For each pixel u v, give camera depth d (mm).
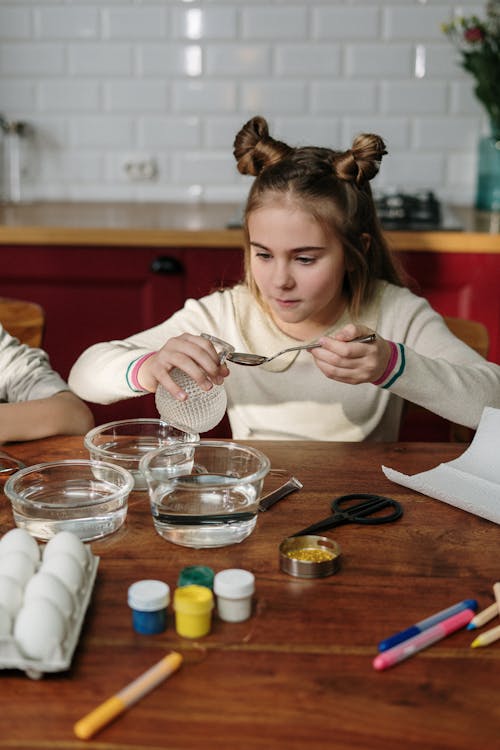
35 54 3098
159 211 2943
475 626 875
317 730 729
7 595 829
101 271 2572
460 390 1428
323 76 3082
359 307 1671
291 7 3027
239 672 801
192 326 1738
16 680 791
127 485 1089
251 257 1535
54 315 2627
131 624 878
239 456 1158
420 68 3062
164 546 1040
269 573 979
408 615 901
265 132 1570
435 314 1716
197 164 3176
